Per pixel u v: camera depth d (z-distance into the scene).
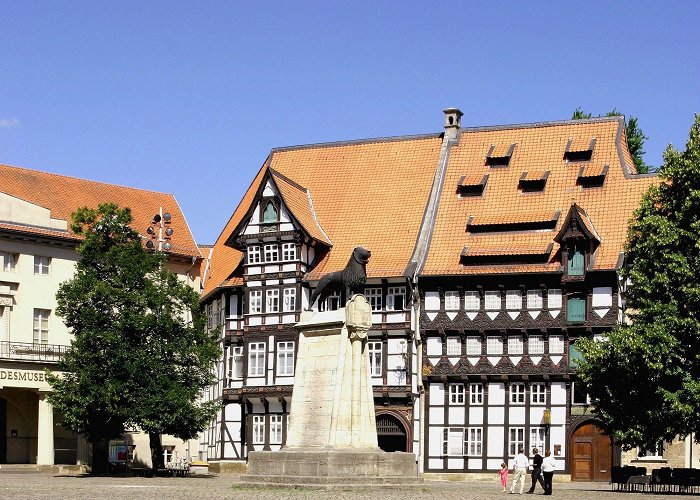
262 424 74.19
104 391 58.31
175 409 59.84
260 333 74.44
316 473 38.88
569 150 73.50
